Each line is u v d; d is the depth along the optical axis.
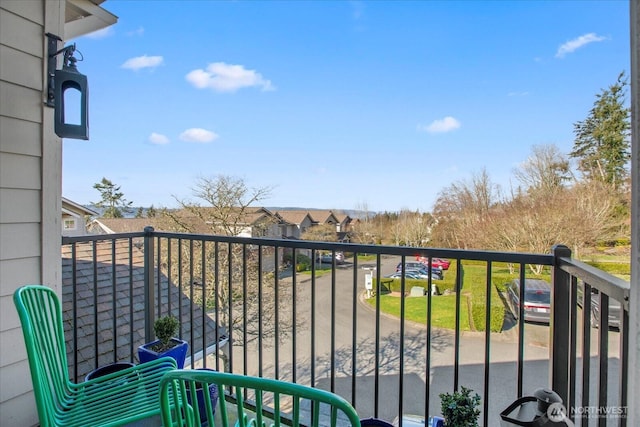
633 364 0.88
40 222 1.80
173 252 8.70
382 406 5.55
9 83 1.68
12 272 1.71
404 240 15.90
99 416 1.37
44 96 1.80
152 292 2.54
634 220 0.88
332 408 0.77
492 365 6.16
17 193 1.72
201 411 1.67
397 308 10.05
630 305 0.88
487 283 1.52
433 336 7.99
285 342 8.68
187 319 4.08
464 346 7.14
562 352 1.37
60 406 1.42
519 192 8.84
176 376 0.88
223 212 9.36
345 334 8.88
